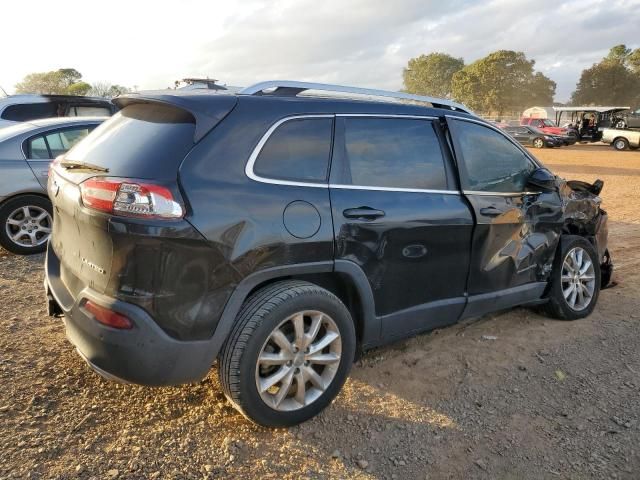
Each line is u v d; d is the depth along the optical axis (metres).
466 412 3.24
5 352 3.65
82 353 2.71
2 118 9.62
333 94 3.34
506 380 3.62
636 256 6.82
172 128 2.73
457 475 2.71
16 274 5.40
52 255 3.29
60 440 2.79
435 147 3.60
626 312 4.87
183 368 2.63
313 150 3.03
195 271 2.56
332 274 3.09
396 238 3.26
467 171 3.72
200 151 2.65
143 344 2.52
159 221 2.47
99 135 3.16
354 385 3.49
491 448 2.92
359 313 3.26
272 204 2.78
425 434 3.02
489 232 3.79
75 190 2.77
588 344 4.19
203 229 2.55
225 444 2.83
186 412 3.10
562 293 4.54
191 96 2.84
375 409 3.23
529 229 4.14
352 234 3.05
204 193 2.59
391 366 3.76
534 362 3.88
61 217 3.05
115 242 2.50
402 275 3.35
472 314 3.89
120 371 2.58
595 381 3.62
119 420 2.99
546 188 4.11
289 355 2.89
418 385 3.52
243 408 2.78
